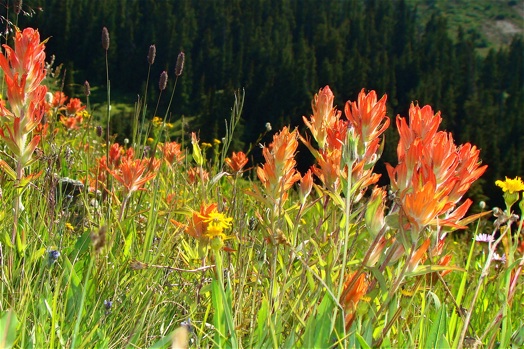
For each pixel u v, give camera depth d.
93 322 2.25
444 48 129.12
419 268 2.04
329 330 2.01
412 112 2.25
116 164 3.64
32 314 2.23
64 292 2.42
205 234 2.25
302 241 2.77
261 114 99.19
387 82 114.00
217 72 110.38
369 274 2.65
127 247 2.81
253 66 108.81
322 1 150.88
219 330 2.01
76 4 111.56
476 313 2.86
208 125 57.06
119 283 2.55
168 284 2.68
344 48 133.12
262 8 141.88
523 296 3.30
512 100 118.19
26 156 2.59
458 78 121.88
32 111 2.57
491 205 42.09
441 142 2.06
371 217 2.17
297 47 133.12
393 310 2.20
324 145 2.84
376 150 2.47
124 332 2.23
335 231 2.59
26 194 3.26
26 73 2.57
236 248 2.96
